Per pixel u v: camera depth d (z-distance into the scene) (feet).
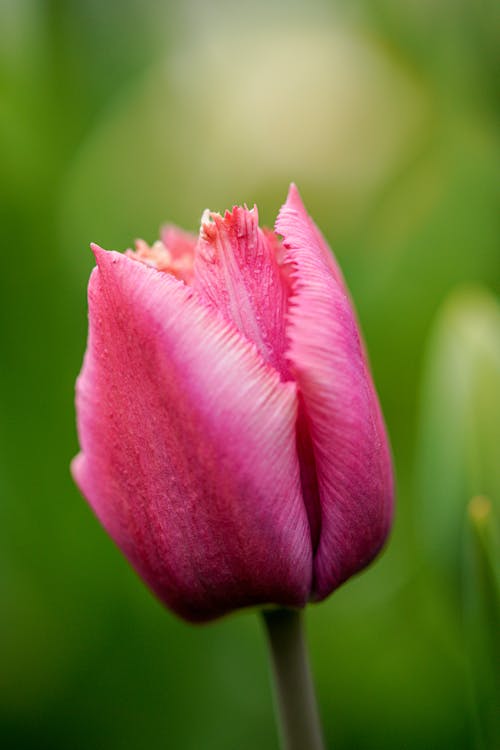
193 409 0.87
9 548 1.45
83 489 0.94
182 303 0.87
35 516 1.45
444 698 1.32
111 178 1.65
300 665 0.94
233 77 1.70
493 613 0.98
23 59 1.66
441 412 1.15
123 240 1.64
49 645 1.42
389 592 1.43
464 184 1.59
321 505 0.90
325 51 1.68
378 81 1.65
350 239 1.63
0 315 1.50
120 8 1.74
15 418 1.47
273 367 0.89
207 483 0.87
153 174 1.68
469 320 1.16
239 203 1.66
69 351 1.51
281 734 0.95
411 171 1.63
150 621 1.42
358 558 0.91
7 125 1.55
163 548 0.89
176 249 0.95
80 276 1.57
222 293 0.89
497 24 1.52
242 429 0.87
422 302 1.51
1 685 1.42
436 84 1.65
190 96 1.72
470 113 1.61
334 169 1.64
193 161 1.69
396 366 1.47
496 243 1.55
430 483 1.16
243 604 0.91
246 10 1.82
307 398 0.88
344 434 0.89
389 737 1.33
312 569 0.91
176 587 0.90
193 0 1.84
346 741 1.34
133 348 0.87
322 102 1.64
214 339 0.87
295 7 1.81
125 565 1.43
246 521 0.88
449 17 1.61
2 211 1.51
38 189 1.54
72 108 1.67
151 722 1.40
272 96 1.66
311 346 0.88
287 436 0.88
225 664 1.42
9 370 1.48
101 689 1.41
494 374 1.13
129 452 0.89
